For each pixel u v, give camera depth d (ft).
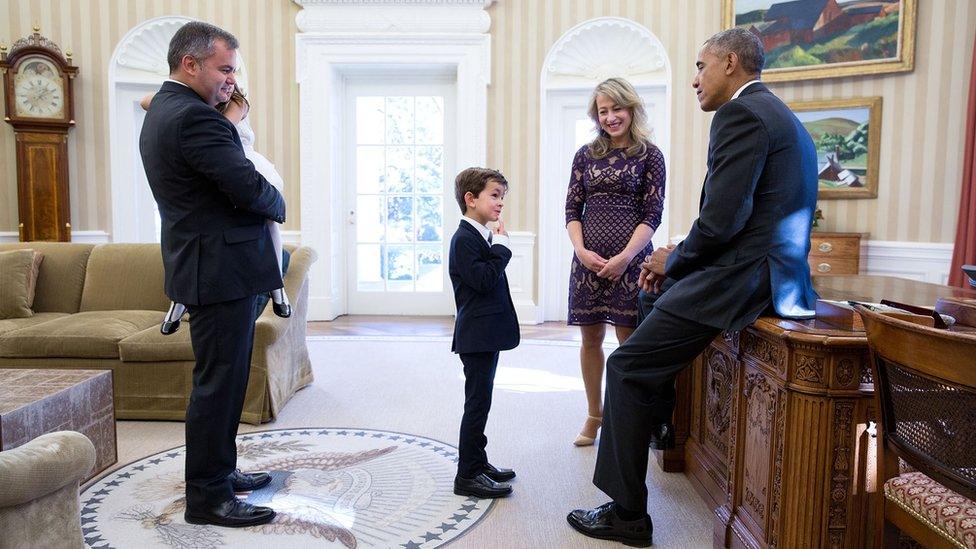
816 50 18.45
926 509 4.62
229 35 7.04
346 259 22.39
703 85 6.77
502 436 10.39
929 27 17.47
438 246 22.35
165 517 7.50
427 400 12.32
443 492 8.25
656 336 6.54
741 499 6.57
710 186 6.11
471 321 7.72
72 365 11.17
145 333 11.21
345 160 22.11
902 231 18.17
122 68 20.57
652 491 8.44
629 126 9.66
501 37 20.56
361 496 8.10
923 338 4.17
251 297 7.26
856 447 5.35
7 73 19.30
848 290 8.82
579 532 7.23
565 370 14.67
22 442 7.39
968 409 4.00
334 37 20.47
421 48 20.53
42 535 4.25
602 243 9.58
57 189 19.84
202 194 6.89
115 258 13.41
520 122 20.66
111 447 9.10
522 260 20.98
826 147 18.74
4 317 12.46
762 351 6.07
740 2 19.16
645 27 19.95
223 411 7.20
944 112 17.47
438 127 22.03
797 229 6.13
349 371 14.48
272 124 20.84
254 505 7.55
